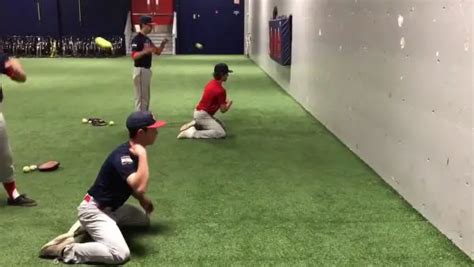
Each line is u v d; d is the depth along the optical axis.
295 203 3.93
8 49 17.22
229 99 8.84
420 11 3.63
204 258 3.03
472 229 2.98
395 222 3.57
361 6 4.99
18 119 7.01
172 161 5.05
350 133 5.50
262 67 13.58
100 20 18.05
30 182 4.39
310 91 7.51
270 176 4.60
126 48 18.16
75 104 8.23
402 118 4.02
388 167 4.36
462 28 3.03
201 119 5.98
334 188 4.28
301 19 8.05
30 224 3.51
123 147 3.09
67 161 5.04
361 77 5.05
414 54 3.75
